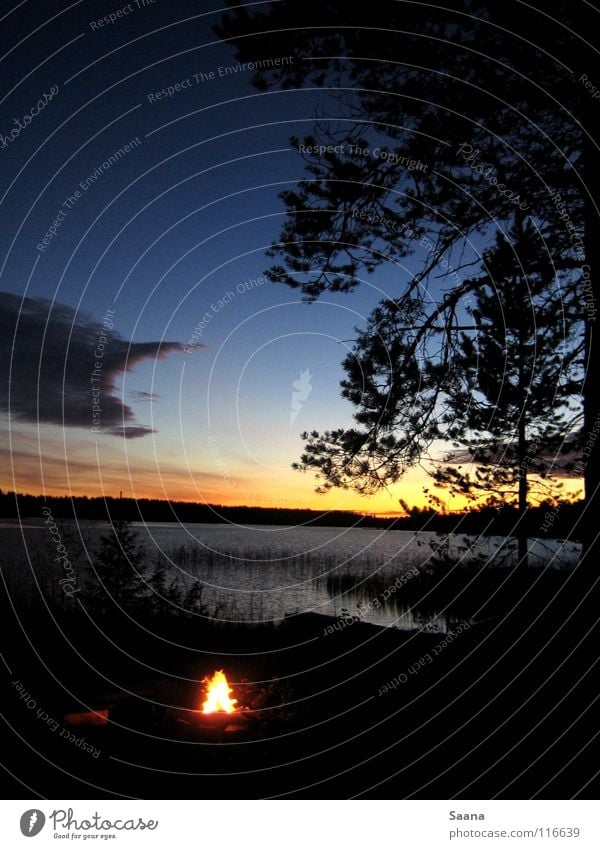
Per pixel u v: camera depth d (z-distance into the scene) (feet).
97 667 23.76
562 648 20.44
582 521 21.07
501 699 19.16
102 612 29.19
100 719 18.62
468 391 25.53
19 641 25.44
